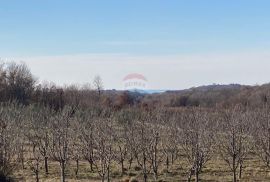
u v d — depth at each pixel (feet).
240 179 111.04
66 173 115.44
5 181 100.07
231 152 109.09
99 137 105.19
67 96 272.10
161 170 119.55
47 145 113.19
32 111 173.78
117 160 118.11
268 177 113.50
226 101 317.01
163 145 130.31
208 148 102.68
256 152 134.00
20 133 122.01
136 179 107.76
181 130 122.62
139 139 113.91
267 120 133.39
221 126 136.15
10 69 284.20
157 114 142.72
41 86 288.71
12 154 105.70
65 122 114.11
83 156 120.67
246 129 133.08
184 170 120.26
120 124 150.20
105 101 277.85
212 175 115.03
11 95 268.41
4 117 122.42
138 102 310.04
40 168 119.34
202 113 151.94
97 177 111.65
